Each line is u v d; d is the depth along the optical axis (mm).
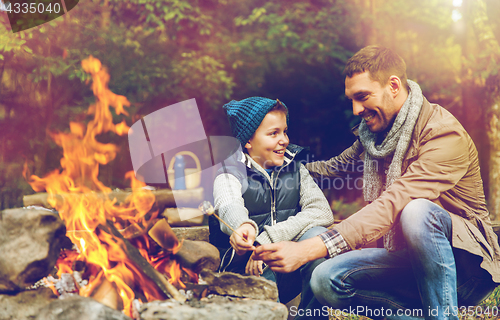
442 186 1932
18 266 1628
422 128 2037
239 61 7156
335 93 7832
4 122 4008
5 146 3953
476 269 1985
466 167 1972
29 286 1714
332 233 1888
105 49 5898
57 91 5324
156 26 6543
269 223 2238
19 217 1685
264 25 7355
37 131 4566
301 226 2154
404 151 2043
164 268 2002
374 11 7113
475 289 2027
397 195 1918
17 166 4012
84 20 5715
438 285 1816
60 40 5184
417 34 7605
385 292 2080
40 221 1693
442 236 1846
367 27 7145
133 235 2006
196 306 1642
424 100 2094
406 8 7020
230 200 2129
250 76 7559
